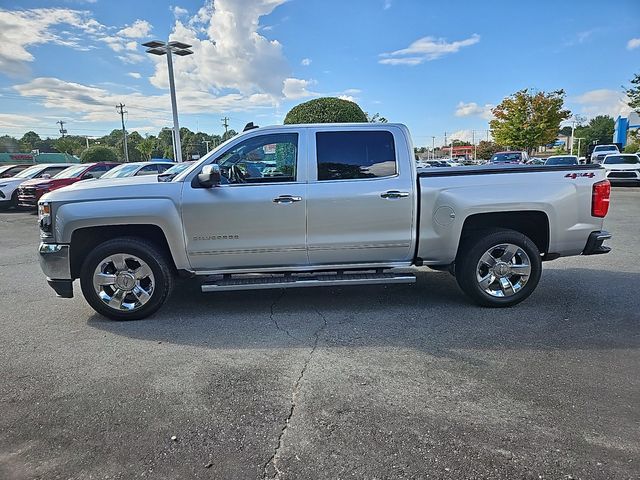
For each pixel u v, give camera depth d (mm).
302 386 3266
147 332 4379
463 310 4879
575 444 2570
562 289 5598
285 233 4680
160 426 2807
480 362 3609
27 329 4512
